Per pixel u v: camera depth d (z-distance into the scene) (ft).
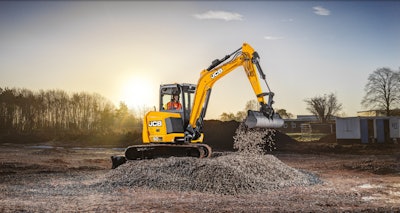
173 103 53.62
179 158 44.60
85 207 30.50
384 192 38.22
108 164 73.61
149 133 53.26
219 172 39.42
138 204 31.65
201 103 51.67
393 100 171.01
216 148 110.11
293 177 44.27
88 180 48.01
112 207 30.53
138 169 43.68
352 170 60.44
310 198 34.47
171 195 35.76
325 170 60.80
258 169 43.01
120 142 154.10
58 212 28.63
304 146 115.75
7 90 239.09
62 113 249.14
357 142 122.93
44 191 38.32
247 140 56.29
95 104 255.29
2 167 62.95
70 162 76.74
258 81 48.19
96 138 163.73
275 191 37.91
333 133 147.84
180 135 52.13
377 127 122.21
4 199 34.19
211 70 51.06
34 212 28.63
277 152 100.63
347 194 36.76
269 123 47.01
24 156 91.04
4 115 234.79
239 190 36.99
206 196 35.24
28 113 240.53
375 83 172.96
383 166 61.62
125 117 263.70
